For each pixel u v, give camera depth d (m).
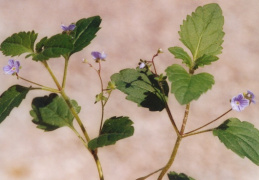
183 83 0.33
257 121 0.70
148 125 0.69
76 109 0.38
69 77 0.75
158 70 0.74
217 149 0.68
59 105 0.38
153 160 0.66
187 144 0.68
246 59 0.79
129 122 0.35
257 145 0.35
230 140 0.35
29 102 0.73
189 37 0.37
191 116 0.71
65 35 0.35
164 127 0.69
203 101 0.73
